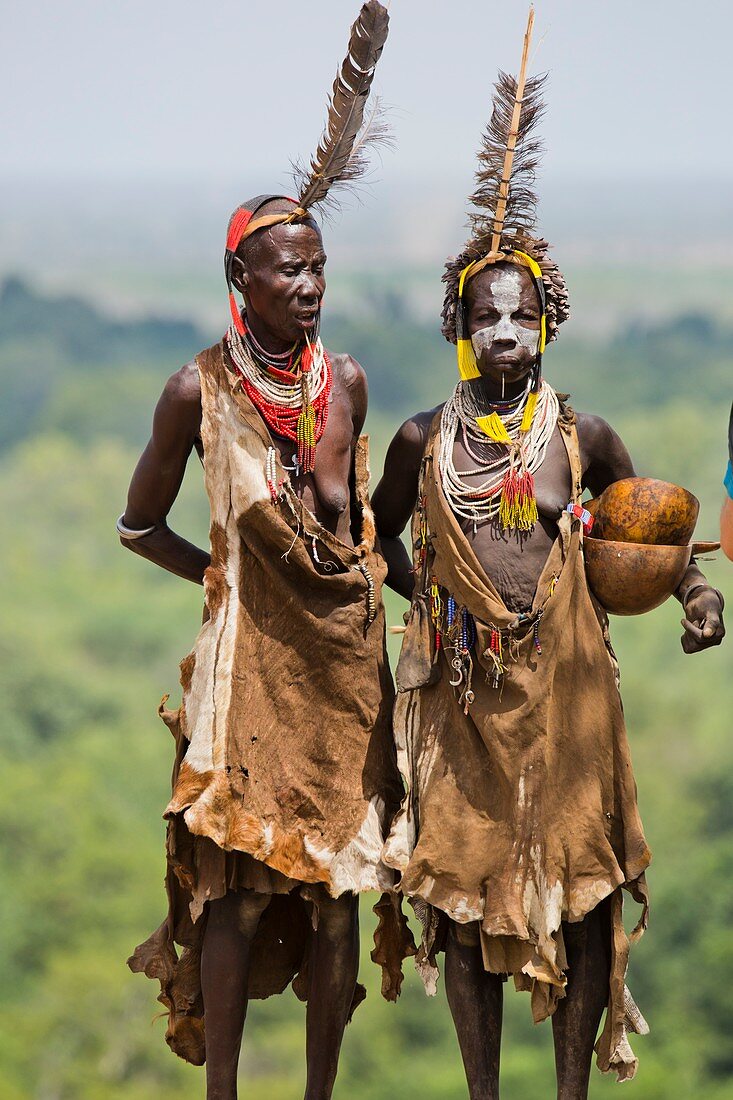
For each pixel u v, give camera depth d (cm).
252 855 1652
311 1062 1750
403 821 1702
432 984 1705
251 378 1698
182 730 1703
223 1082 1705
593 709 1698
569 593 1673
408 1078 12369
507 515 1680
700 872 14638
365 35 1631
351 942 1734
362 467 1756
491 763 1675
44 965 14225
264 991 1862
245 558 1695
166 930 1802
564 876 1672
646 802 16562
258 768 1680
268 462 1681
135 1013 13412
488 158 1703
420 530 1725
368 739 1722
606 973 1727
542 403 1717
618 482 1719
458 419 1723
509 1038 12162
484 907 1659
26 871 15600
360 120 1662
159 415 1725
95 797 17550
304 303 1670
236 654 1681
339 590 1697
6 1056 12662
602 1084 11975
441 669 1714
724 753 17075
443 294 1733
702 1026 13175
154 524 1797
